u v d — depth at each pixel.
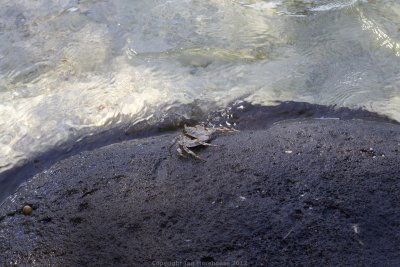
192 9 5.29
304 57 4.58
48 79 4.57
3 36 5.22
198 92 4.21
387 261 2.55
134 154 3.40
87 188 3.18
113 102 4.17
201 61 4.59
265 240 2.69
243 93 4.17
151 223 2.87
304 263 2.57
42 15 5.49
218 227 2.78
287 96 4.12
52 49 4.97
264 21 5.07
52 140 3.88
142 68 4.56
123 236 2.84
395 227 2.70
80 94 4.31
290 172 3.04
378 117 3.84
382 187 2.90
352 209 2.79
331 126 3.48
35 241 2.93
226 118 3.94
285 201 2.87
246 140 3.38
